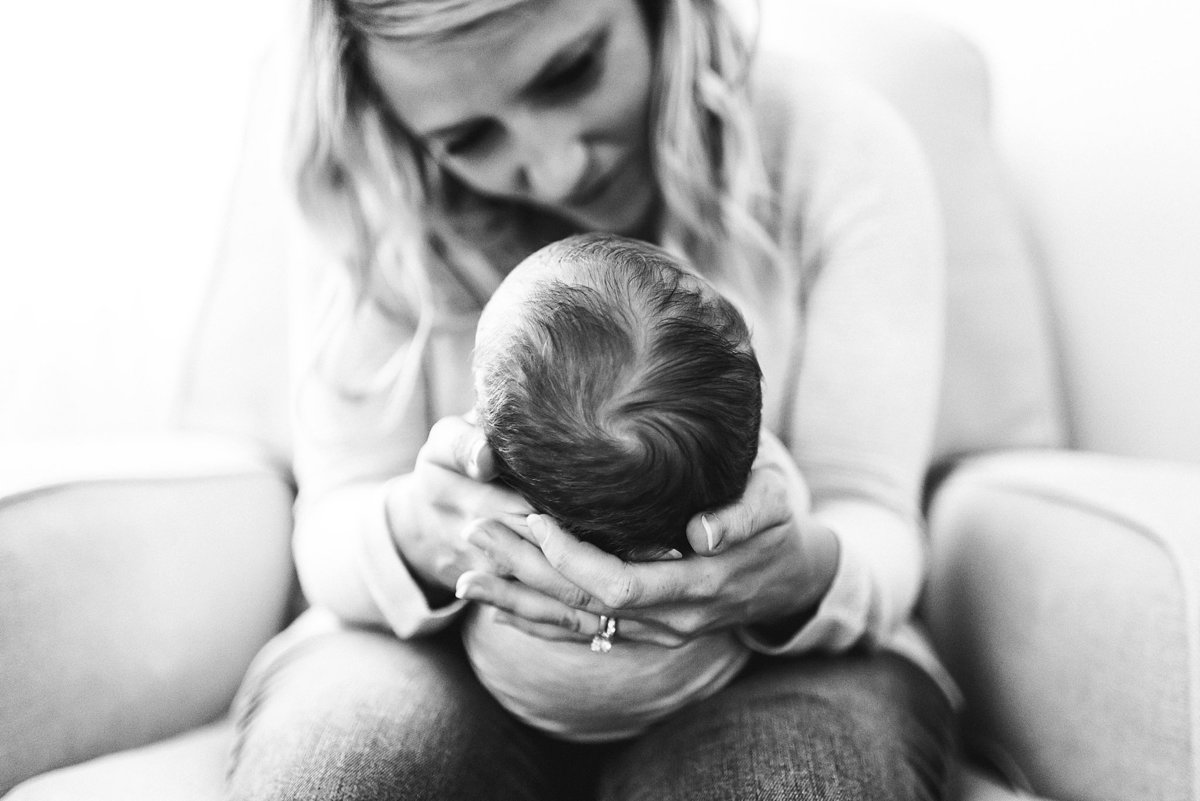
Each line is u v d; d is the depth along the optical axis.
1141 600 0.66
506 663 0.70
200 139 1.27
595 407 0.61
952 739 0.70
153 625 0.80
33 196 1.25
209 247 1.27
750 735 0.62
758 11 0.88
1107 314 1.12
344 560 0.77
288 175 0.87
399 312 0.93
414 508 0.72
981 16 1.23
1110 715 0.68
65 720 0.73
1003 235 1.07
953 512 0.94
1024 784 0.76
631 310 0.62
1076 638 0.71
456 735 0.65
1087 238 1.13
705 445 0.61
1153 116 1.09
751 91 0.91
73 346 1.27
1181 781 0.62
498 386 0.63
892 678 0.70
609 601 0.61
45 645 0.72
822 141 0.91
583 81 0.75
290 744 0.63
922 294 0.89
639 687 0.69
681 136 0.85
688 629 0.65
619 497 0.60
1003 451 1.04
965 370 1.05
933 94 1.08
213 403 1.05
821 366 0.88
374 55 0.72
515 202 0.92
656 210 0.94
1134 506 0.73
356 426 0.91
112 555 0.78
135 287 1.28
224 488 0.91
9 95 1.24
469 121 0.74
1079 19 1.15
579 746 0.74
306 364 0.92
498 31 0.68
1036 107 1.19
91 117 1.26
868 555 0.76
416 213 0.90
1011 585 0.80
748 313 0.89
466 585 0.65
